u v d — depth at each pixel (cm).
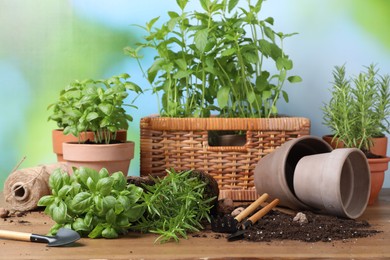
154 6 276
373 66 260
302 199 212
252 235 184
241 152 238
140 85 279
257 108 250
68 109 228
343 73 256
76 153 220
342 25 274
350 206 212
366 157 222
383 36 275
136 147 281
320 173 203
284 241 181
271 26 275
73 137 245
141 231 191
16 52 278
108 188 178
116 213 181
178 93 253
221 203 220
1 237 182
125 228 189
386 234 189
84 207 179
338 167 200
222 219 192
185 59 244
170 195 193
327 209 204
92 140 237
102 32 277
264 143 238
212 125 235
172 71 254
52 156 283
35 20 277
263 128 236
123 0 276
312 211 217
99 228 183
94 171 184
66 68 279
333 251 170
